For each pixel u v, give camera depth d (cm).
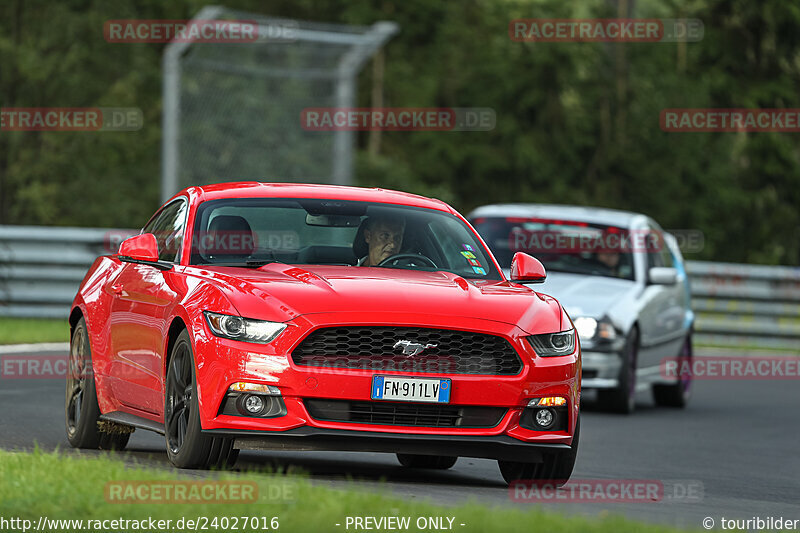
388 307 2056
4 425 2753
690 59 12144
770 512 2072
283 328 2023
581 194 11619
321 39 6003
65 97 10425
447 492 2019
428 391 2039
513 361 2091
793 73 12344
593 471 2589
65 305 5212
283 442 2011
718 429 3650
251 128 9000
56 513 1559
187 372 2089
